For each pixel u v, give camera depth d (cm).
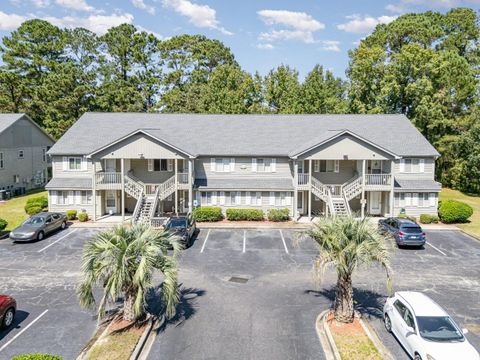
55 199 3694
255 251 2662
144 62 7369
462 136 5166
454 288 2055
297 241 1723
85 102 5941
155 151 3478
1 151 4531
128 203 3878
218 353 1427
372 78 5541
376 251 1551
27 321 1659
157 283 2080
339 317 1630
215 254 2586
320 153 3506
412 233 2723
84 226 3316
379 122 4175
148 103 7456
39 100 5822
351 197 3547
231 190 3659
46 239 2922
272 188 3662
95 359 1355
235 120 4222
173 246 1633
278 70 6488
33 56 6419
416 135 3991
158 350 1445
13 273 2219
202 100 6631
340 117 4259
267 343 1498
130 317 1612
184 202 3803
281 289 2016
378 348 1445
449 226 3434
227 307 1803
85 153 3688
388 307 1600
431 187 3684
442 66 5216
